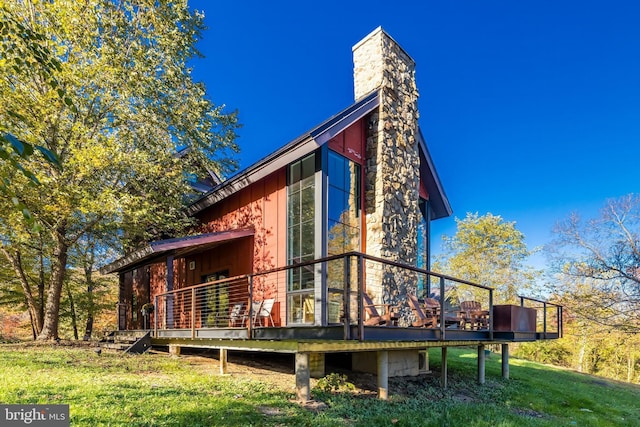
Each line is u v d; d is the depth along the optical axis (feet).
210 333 26.96
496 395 28.45
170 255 35.32
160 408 15.72
